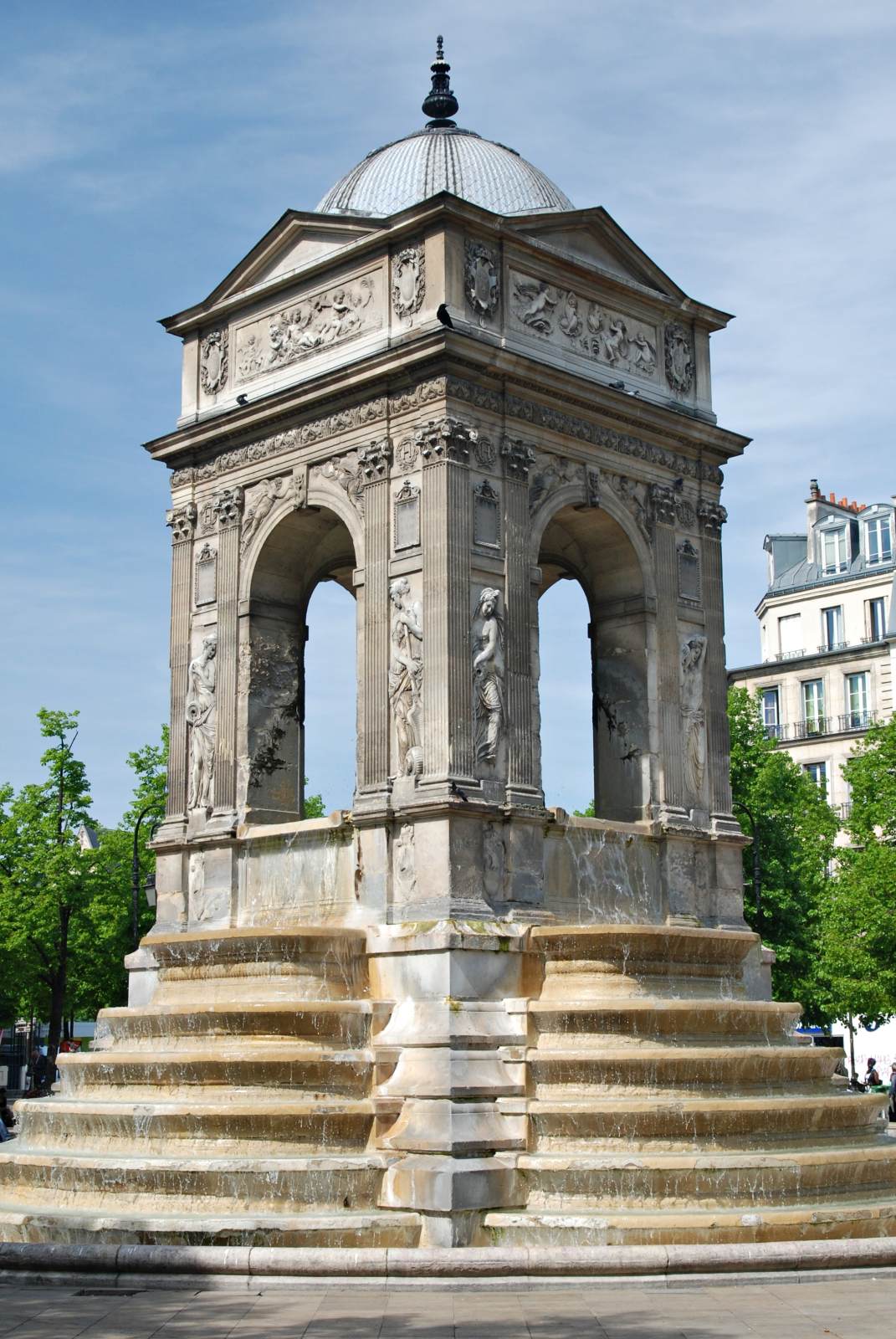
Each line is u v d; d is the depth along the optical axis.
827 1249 27.78
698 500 44.31
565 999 34.72
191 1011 33.62
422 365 38.09
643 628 42.31
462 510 37.56
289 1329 23.14
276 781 42.41
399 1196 30.61
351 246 40.56
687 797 42.22
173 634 44.16
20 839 76.69
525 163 45.47
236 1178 29.89
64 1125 33.06
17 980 77.25
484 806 36.19
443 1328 23.20
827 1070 35.22
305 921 38.66
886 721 101.69
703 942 36.47
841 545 108.94
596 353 42.25
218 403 44.16
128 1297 26.06
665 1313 24.44
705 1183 30.36
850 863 69.06
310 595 44.22
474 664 37.19
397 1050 33.12
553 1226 29.47
